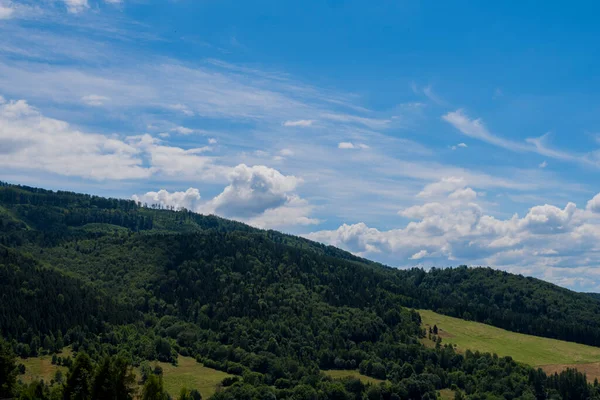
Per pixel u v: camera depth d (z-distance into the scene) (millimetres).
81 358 146375
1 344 155250
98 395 140875
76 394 143250
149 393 150625
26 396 139375
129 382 148750
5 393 148000
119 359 147625
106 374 142750
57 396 145375
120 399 144375
